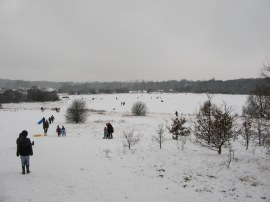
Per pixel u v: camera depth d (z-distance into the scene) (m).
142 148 19.66
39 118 53.62
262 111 14.62
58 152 18.30
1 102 120.88
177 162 15.52
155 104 100.62
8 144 22.38
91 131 33.34
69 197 10.24
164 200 10.27
